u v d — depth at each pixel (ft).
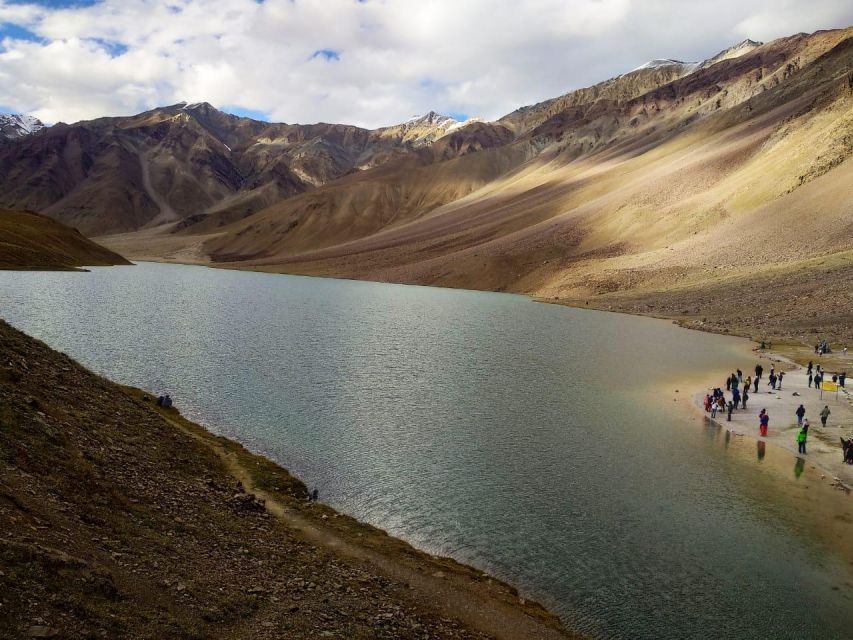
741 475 92.12
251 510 69.56
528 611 56.75
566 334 244.83
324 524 71.10
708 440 108.88
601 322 288.30
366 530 71.20
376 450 98.37
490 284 505.66
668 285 369.30
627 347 213.25
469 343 216.13
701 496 84.23
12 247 466.70
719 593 61.41
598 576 64.13
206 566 50.11
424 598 56.13
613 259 459.73
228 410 116.06
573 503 81.15
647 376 163.84
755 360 188.55
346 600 51.65
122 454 69.97
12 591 33.19
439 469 91.50
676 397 140.87
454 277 534.78
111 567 42.39
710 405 127.54
